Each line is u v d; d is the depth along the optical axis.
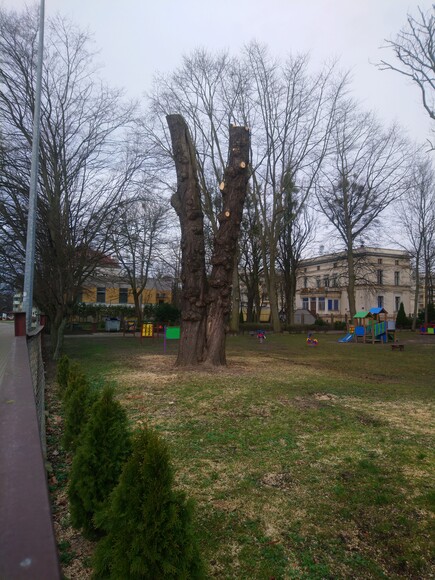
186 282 11.39
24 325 10.45
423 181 38.81
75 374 5.30
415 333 38.09
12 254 16.94
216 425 5.86
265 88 28.80
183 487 3.93
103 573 2.22
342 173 33.56
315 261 65.00
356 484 4.05
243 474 4.24
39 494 1.42
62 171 15.05
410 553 2.99
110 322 34.97
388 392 8.57
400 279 59.12
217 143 29.20
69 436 4.09
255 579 2.69
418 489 3.96
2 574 1.06
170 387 8.47
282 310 50.22
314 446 5.08
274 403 7.19
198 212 11.30
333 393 8.23
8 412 2.39
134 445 2.34
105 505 2.72
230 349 18.80
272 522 3.36
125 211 16.97
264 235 34.47
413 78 14.88
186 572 2.09
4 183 14.23
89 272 16.78
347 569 2.81
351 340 26.42
